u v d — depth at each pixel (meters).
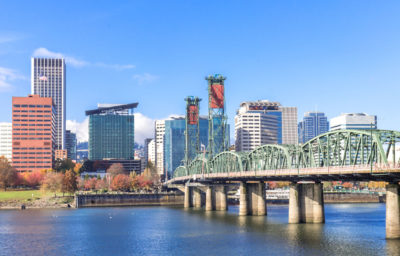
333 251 107.88
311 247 113.81
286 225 155.38
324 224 155.38
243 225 161.00
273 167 161.88
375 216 194.62
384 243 114.38
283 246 116.50
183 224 174.62
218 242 127.00
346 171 116.44
